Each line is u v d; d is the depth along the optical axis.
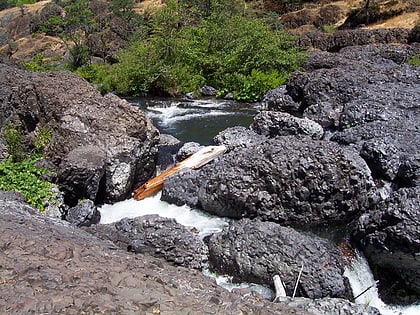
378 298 7.98
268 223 8.49
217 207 9.55
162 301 4.79
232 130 12.91
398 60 23.67
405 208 7.85
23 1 68.69
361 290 8.03
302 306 6.57
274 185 9.09
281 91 16.44
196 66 22.89
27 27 57.78
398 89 13.51
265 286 7.75
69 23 38.91
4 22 60.09
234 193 9.23
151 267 6.09
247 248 8.01
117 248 7.54
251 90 20.09
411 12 36.34
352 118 12.41
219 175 9.59
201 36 24.44
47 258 5.45
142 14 46.34
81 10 40.34
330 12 40.38
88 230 8.83
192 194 10.16
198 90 21.72
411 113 12.02
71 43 43.25
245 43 22.09
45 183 10.16
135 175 11.59
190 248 8.39
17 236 5.86
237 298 5.34
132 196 11.20
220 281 8.04
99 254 5.98
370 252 8.18
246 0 45.75
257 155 9.57
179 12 28.64
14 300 4.53
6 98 14.41
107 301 4.64
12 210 8.17
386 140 10.28
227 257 8.12
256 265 7.83
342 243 8.70
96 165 10.30
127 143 11.07
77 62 33.28
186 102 20.03
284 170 9.09
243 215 9.30
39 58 33.44
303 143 9.63
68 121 11.44
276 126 12.81
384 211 8.15
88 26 38.59
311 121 12.68
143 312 4.57
